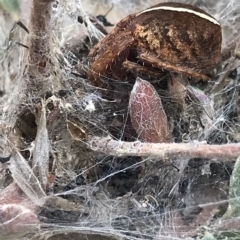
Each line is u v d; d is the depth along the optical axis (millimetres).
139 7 116
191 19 81
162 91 86
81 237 82
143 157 79
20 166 75
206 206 79
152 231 79
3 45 94
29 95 83
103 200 81
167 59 82
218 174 83
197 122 86
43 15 71
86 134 79
